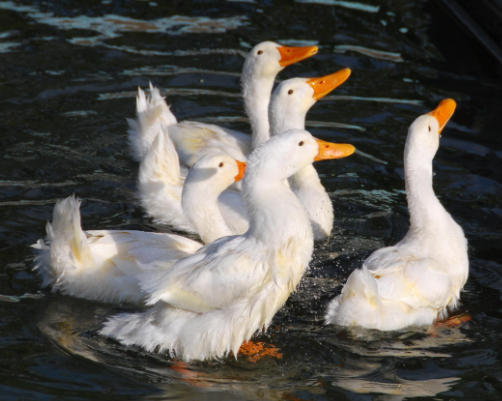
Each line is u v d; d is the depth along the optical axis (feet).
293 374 27.96
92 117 48.29
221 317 28.35
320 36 60.39
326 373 27.96
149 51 57.26
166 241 34.06
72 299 32.42
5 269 33.60
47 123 47.16
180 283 28.27
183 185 37.55
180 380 27.27
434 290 31.22
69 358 28.07
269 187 29.19
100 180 42.11
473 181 42.45
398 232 38.63
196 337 28.17
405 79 54.29
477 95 52.21
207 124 46.70
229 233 35.86
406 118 49.34
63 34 59.16
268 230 28.43
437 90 52.80
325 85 40.11
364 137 47.32
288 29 61.52
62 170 42.57
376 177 43.50
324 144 32.65
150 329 28.81
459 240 33.63
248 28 61.52
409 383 27.22
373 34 60.90
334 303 30.68
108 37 59.06
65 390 26.07
